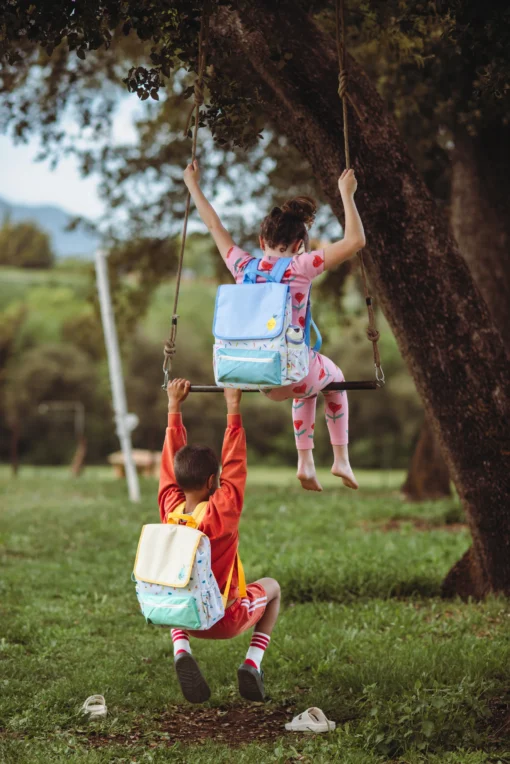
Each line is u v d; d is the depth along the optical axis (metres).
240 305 4.47
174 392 4.97
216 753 4.79
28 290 66.44
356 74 7.00
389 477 37.03
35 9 5.63
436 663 6.04
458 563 8.63
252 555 10.95
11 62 5.90
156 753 4.74
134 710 5.60
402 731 4.82
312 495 18.36
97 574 10.08
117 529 13.45
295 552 11.09
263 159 17.42
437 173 13.01
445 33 6.17
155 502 17.31
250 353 4.40
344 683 5.88
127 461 18.42
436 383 7.50
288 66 6.73
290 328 4.42
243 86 6.40
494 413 7.45
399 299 7.31
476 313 7.36
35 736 5.04
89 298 21.91
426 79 9.18
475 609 7.77
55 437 49.47
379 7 7.27
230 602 4.67
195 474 4.64
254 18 6.55
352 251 4.57
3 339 53.56
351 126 6.89
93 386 50.09
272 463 48.66
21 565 10.59
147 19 5.71
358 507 15.97
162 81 6.09
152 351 49.72
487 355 7.39
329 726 5.20
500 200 11.68
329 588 8.77
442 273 7.23
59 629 7.55
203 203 5.05
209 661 6.54
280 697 5.82
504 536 7.77
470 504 7.84
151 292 22.39
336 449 5.20
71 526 13.91
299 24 6.74
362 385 4.76
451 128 11.39
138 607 8.66
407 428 46.25
